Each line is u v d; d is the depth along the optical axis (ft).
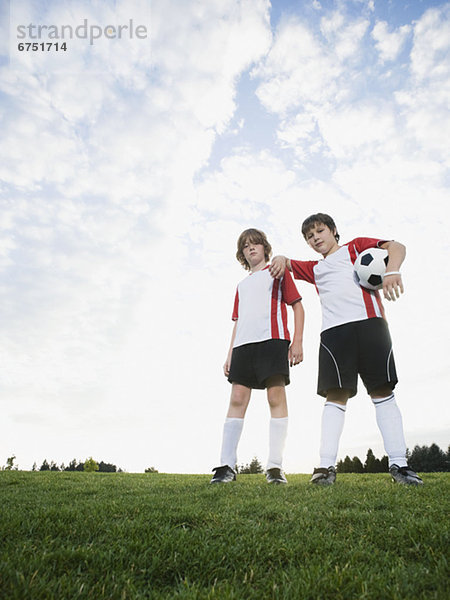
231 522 7.14
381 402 13.20
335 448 12.77
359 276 13.84
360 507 8.20
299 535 6.41
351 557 5.38
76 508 8.28
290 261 15.96
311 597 4.42
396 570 4.92
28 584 4.41
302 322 15.60
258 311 15.70
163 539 6.06
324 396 13.91
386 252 13.65
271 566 5.44
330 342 13.61
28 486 14.15
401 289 12.35
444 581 4.60
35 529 6.50
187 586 4.67
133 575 4.95
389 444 12.75
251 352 15.35
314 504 8.52
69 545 5.82
